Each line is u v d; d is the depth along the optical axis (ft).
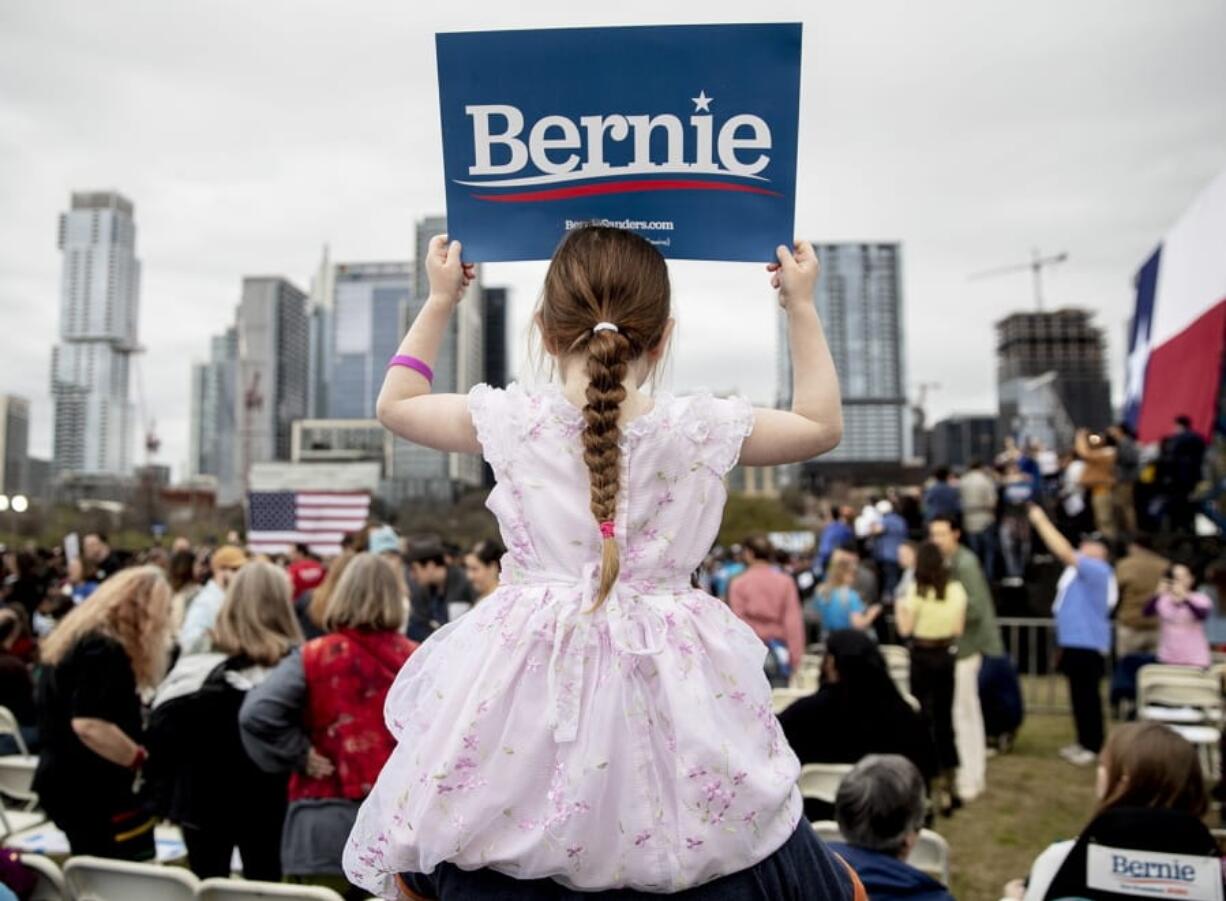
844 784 10.26
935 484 45.52
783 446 4.55
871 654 15.20
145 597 12.75
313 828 10.95
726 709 4.17
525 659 4.15
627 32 5.07
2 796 18.63
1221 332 29.66
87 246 549.54
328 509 37.06
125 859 12.43
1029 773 25.57
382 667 11.09
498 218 5.18
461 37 5.12
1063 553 26.66
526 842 3.93
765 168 5.04
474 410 4.64
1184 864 8.44
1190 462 41.78
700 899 4.00
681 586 4.39
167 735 12.10
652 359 4.75
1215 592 32.68
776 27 5.01
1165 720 23.80
